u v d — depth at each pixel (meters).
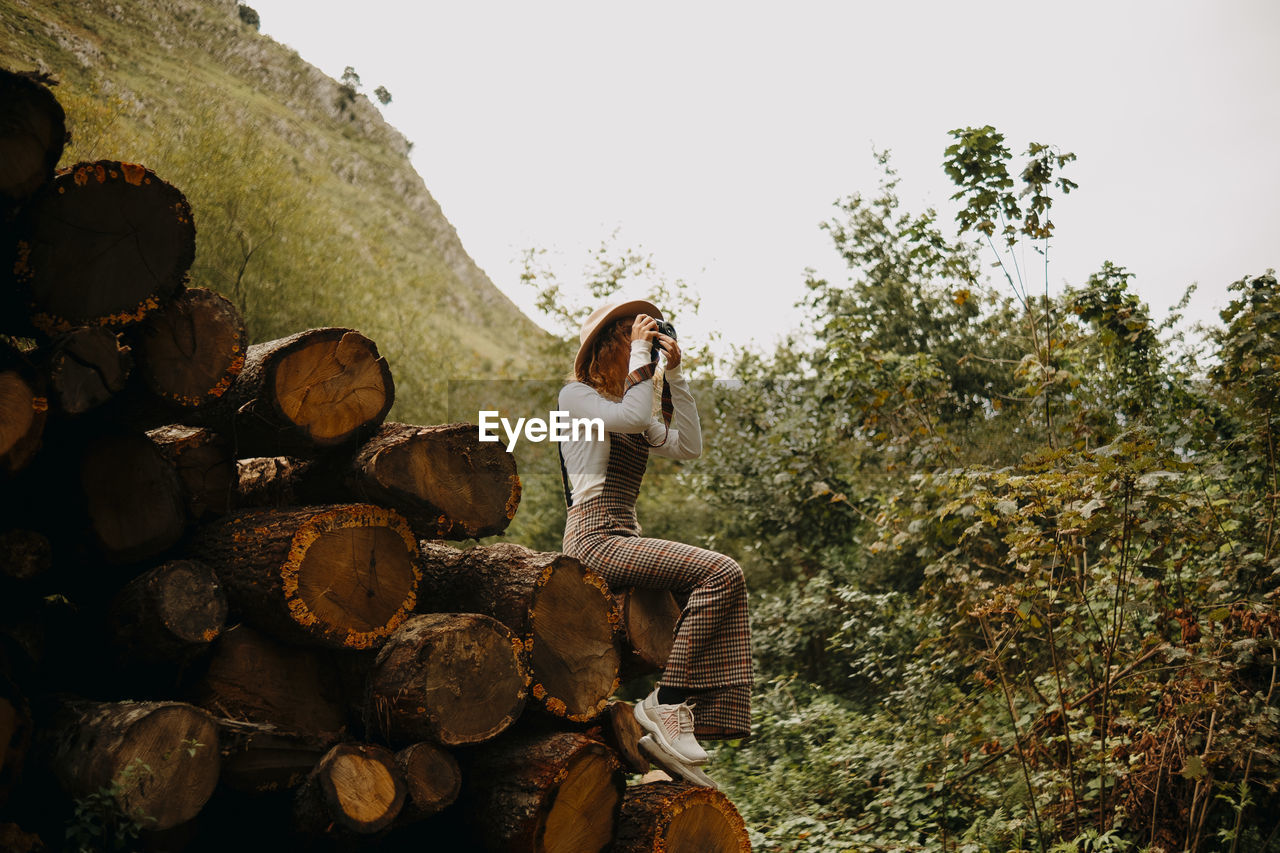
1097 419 5.26
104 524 2.42
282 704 2.53
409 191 53.72
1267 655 3.95
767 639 7.49
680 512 9.76
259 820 2.54
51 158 2.27
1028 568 4.27
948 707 5.43
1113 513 3.84
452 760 2.58
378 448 2.69
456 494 2.82
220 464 2.84
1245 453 4.80
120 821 2.06
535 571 2.88
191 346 2.51
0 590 2.35
